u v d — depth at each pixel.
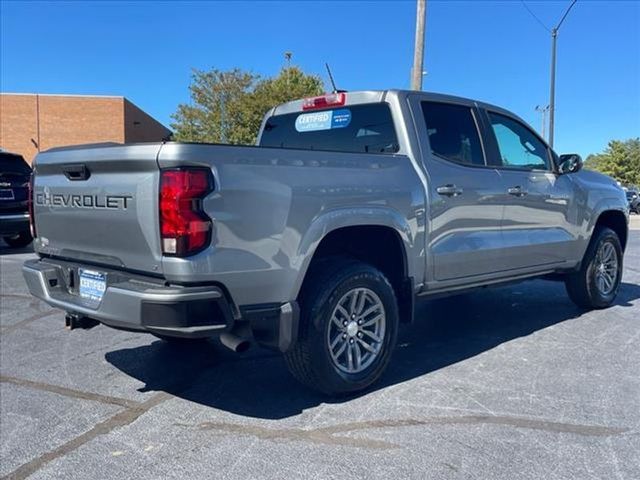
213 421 3.59
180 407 3.81
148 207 3.19
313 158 3.63
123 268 3.49
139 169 3.24
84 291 3.74
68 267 3.88
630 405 3.80
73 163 3.67
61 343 5.25
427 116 4.60
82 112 33.97
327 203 3.64
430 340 5.34
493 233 4.94
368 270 3.91
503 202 4.99
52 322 6.00
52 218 4.02
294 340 3.53
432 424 3.51
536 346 5.11
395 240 4.17
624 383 4.19
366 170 3.93
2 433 3.45
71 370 4.53
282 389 4.11
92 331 5.66
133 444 3.29
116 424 3.56
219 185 3.16
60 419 3.63
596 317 6.16
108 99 34.06
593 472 2.96
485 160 4.96
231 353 4.92
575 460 3.08
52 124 33.88
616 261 6.58
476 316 6.25
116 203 3.39
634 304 6.84
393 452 3.17
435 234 4.40
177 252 3.10
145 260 3.29
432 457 3.11
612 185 6.63
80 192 3.67
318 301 3.66
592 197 6.12
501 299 7.11
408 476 2.92
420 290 4.40
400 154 4.36
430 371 4.46
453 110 4.84
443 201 4.44
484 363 4.65
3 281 8.33
